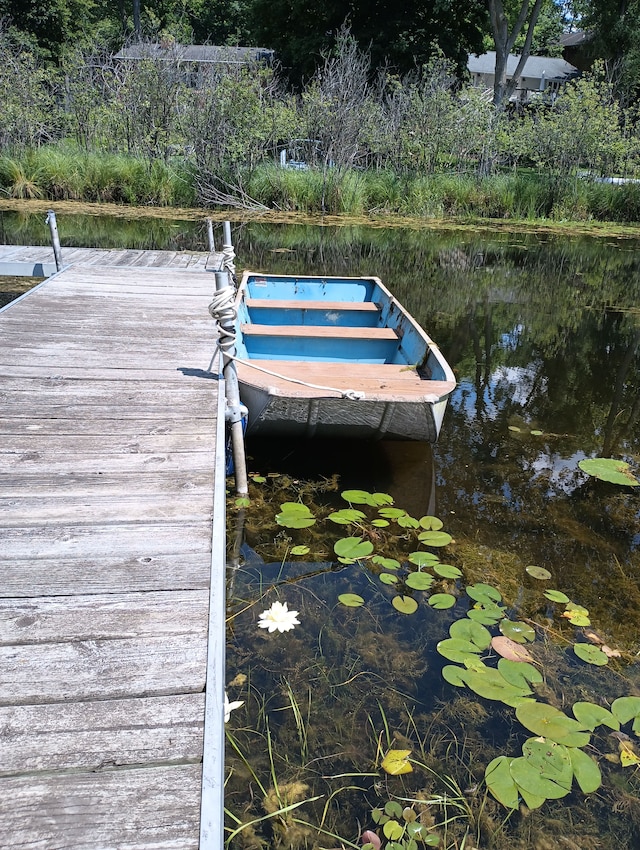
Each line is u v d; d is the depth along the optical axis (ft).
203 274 18.61
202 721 4.04
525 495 10.16
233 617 7.13
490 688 6.11
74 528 5.97
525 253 32.81
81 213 36.73
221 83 42.04
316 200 41.78
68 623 4.78
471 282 26.37
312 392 9.43
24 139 43.45
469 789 5.23
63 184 41.29
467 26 75.51
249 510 9.32
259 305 15.79
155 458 7.36
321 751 5.52
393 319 14.87
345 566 8.13
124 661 4.47
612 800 5.24
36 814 3.45
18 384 9.35
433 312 21.49
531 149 45.21
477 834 4.91
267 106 43.11
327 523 9.06
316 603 7.40
